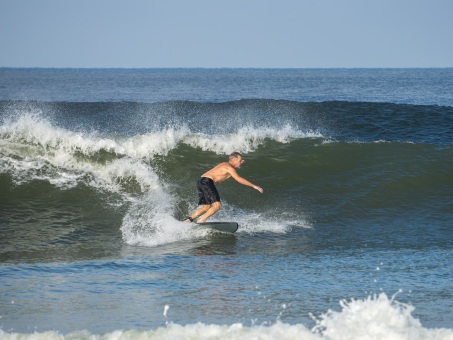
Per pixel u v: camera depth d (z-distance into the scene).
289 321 5.37
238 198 11.20
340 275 7.13
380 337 4.49
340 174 12.62
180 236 9.23
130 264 7.54
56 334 4.69
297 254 8.25
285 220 10.24
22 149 11.56
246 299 6.05
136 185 11.27
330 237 9.32
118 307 5.69
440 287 6.64
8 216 9.73
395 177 12.44
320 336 4.62
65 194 10.67
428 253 8.41
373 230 9.81
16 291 6.17
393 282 6.83
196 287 6.48
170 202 10.78
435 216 10.74
